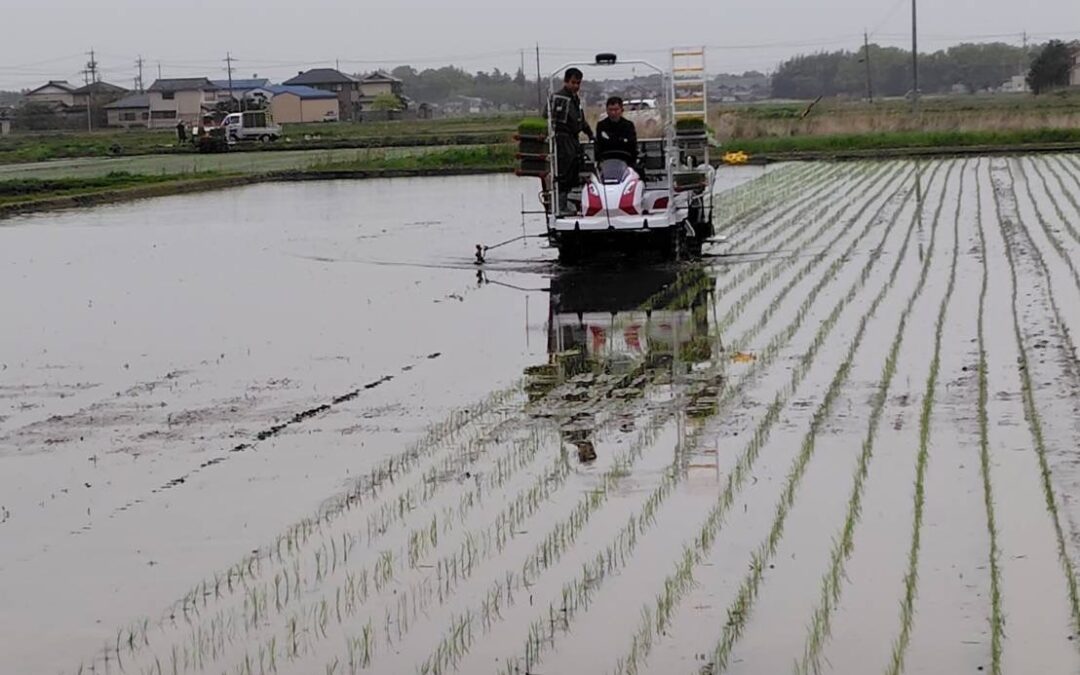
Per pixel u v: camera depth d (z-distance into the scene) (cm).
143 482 886
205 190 3869
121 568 725
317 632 627
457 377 1176
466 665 584
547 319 1464
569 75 1842
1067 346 1189
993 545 697
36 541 775
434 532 759
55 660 609
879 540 713
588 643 601
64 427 1042
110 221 2883
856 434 927
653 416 1009
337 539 755
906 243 1997
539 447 934
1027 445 879
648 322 1418
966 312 1384
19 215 3097
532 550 723
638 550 716
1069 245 1891
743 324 1379
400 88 12700
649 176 1903
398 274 1883
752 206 2719
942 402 1006
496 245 2162
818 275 1702
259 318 1536
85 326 1515
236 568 716
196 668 594
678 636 604
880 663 568
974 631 596
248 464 919
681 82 1862
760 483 826
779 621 615
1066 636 586
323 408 1077
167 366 1270
